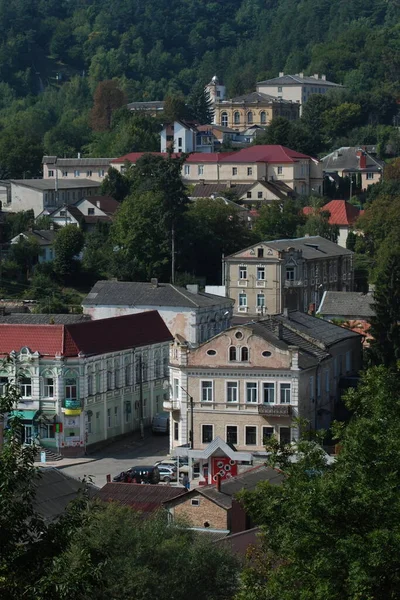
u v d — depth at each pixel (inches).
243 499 3801.7
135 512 4972.9
